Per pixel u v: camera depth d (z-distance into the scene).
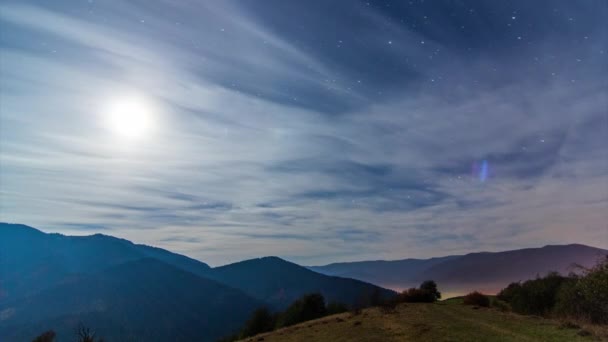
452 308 43.12
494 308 44.81
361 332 31.50
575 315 29.91
